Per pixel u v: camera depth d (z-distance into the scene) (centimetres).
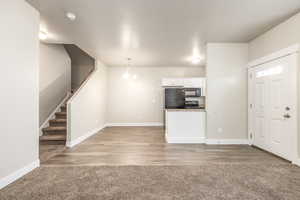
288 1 240
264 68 358
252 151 365
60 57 547
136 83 721
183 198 194
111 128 660
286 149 305
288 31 294
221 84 420
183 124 445
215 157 330
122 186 220
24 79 242
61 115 511
